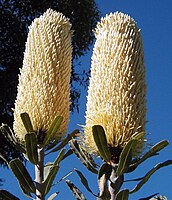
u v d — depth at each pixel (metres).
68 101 0.69
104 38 0.62
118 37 0.62
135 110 0.58
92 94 0.60
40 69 0.68
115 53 0.61
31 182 0.64
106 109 0.58
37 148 0.66
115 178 0.58
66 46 0.71
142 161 0.58
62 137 0.68
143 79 0.61
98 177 0.58
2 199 0.64
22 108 0.67
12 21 2.86
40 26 0.72
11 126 2.75
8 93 2.79
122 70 0.60
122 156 0.56
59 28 0.72
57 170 0.65
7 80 2.81
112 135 0.57
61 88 0.68
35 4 2.89
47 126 0.66
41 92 0.67
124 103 0.58
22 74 0.69
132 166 0.59
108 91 0.59
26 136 0.63
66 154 0.67
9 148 2.60
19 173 0.64
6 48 2.86
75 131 0.67
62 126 0.67
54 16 0.73
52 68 0.68
